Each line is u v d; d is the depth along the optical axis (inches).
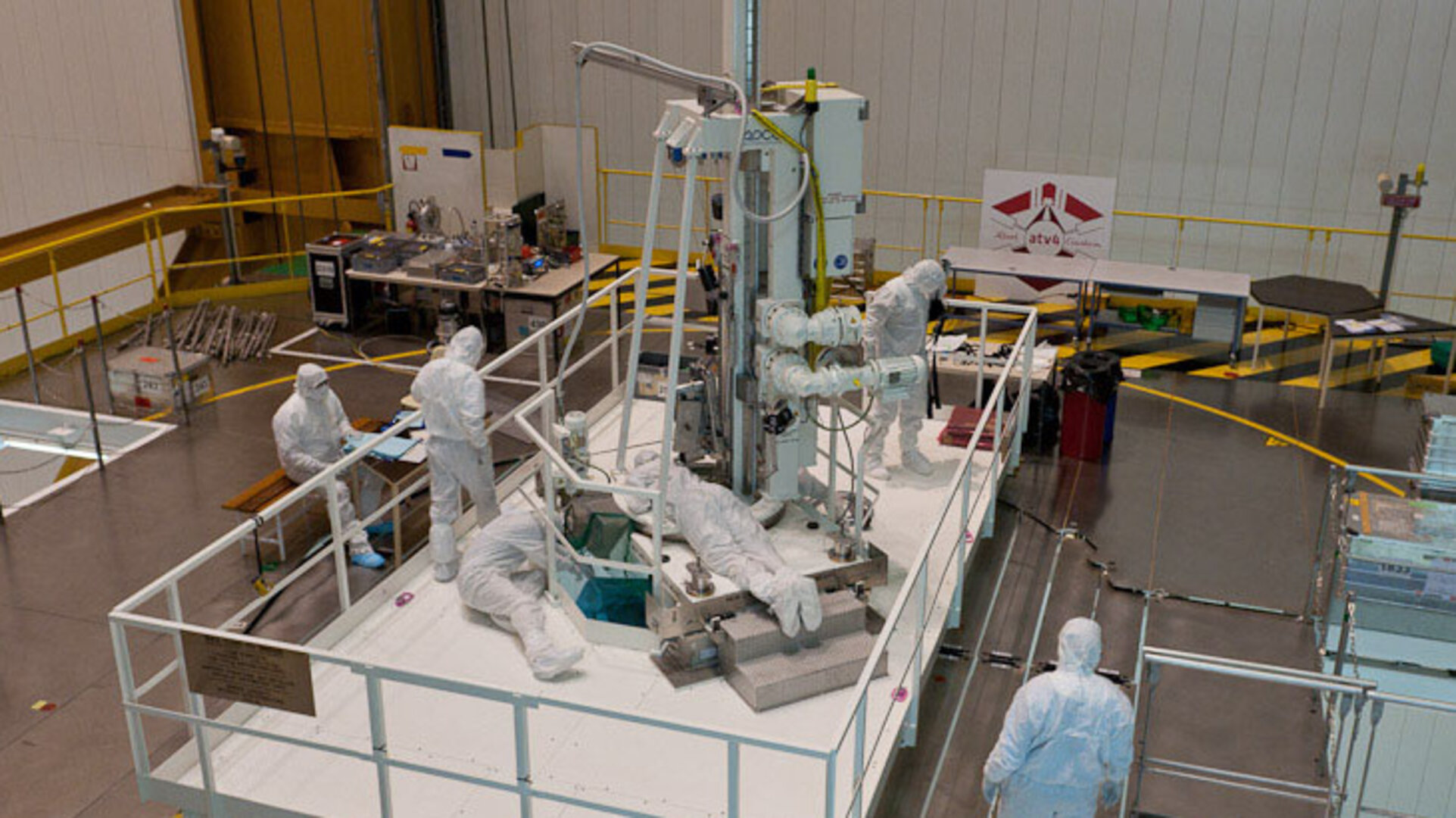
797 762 256.1
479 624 307.0
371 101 644.1
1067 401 433.4
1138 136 572.7
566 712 271.4
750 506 325.1
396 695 279.3
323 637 295.7
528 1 636.1
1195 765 275.0
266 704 236.7
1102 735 220.4
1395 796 284.2
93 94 671.8
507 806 245.6
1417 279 555.8
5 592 348.8
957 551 312.0
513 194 562.9
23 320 470.3
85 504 398.3
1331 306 482.9
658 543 282.7
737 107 287.0
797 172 298.7
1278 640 333.1
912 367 304.5
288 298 593.6
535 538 309.1
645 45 627.2
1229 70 549.0
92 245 615.2
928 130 602.9
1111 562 369.4
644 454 337.4
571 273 539.2
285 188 687.7
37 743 287.6
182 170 679.1
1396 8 517.3
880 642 236.4
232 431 453.1
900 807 269.3
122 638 241.9
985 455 400.2
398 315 566.6
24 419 469.7
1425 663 345.1
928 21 583.5
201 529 383.2
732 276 307.7
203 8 644.1
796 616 275.7
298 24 636.7
